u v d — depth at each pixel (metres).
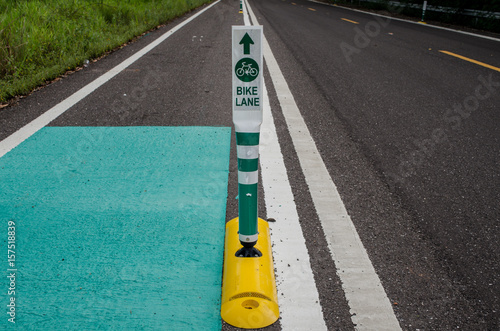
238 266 2.04
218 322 1.82
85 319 1.82
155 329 1.77
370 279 2.05
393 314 1.84
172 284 2.03
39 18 8.50
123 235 2.39
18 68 5.76
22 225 2.47
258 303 1.86
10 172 3.11
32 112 4.45
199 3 21.83
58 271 2.10
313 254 2.23
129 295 1.95
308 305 1.89
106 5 11.53
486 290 1.99
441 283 2.03
